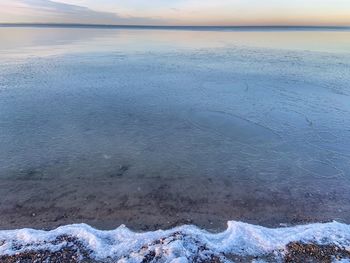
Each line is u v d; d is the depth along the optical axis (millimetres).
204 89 13062
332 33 58750
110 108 10570
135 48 27547
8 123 9070
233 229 4617
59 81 14062
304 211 5250
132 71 16594
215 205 5430
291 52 23891
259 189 5961
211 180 6285
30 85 13273
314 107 10719
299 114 10070
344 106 10789
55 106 10664
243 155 7383
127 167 6754
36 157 7098
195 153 7465
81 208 5277
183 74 15961
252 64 18672
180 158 7207
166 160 7105
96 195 5680
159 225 4840
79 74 15609
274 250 4164
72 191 5797
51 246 4188
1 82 13625
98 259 3979
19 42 33000
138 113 10141
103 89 12898
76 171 6531
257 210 5285
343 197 5664
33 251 4094
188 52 24656
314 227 4656
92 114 9977
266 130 8828
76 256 4016
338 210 5277
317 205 5430
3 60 19234
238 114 10094
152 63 19156
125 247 4195
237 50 25734
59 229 4555
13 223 4852
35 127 8828
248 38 41562
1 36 44562
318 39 38531
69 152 7387
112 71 16516
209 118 9734
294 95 12125
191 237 4391
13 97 11570
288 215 5137
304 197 5680
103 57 21422
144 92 12555
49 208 5270
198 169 6723
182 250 4062
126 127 8984
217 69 17281
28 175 6336
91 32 64375
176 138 8289
